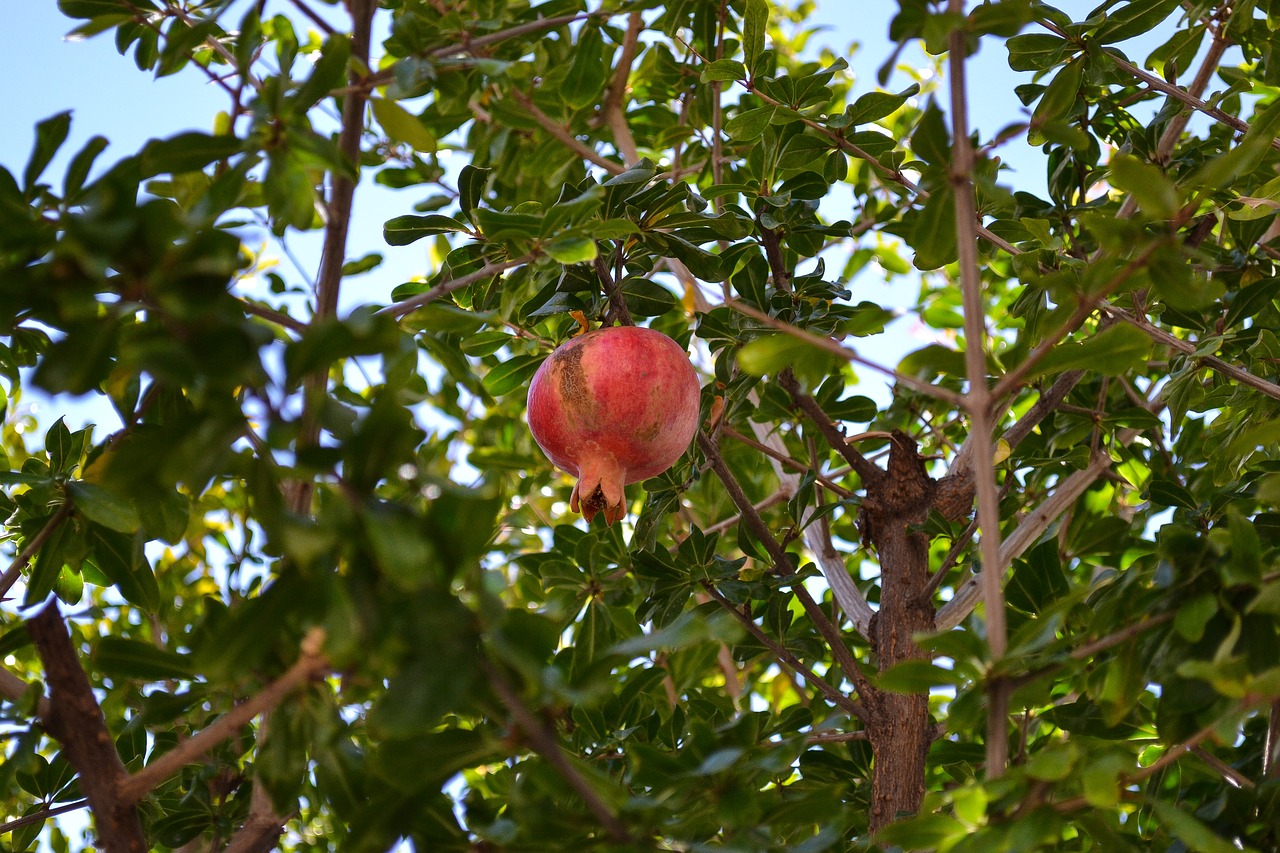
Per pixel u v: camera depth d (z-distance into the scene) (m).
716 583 1.53
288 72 1.25
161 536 1.35
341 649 1.12
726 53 1.71
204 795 1.42
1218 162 1.20
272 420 1.14
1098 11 1.52
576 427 1.37
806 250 1.57
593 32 1.55
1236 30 1.54
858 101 1.52
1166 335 1.49
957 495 1.53
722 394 1.57
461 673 1.14
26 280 1.15
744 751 1.22
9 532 1.48
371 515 1.12
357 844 1.20
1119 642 1.25
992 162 1.58
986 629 1.20
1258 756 1.42
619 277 1.49
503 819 1.24
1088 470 1.61
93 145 1.23
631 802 1.20
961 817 1.18
